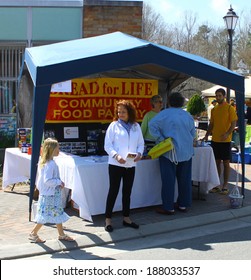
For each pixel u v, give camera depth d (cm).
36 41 1195
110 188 598
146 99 915
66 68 605
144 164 696
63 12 1189
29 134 864
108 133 598
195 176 776
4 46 1204
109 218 604
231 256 524
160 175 712
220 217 689
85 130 848
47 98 604
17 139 920
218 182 779
